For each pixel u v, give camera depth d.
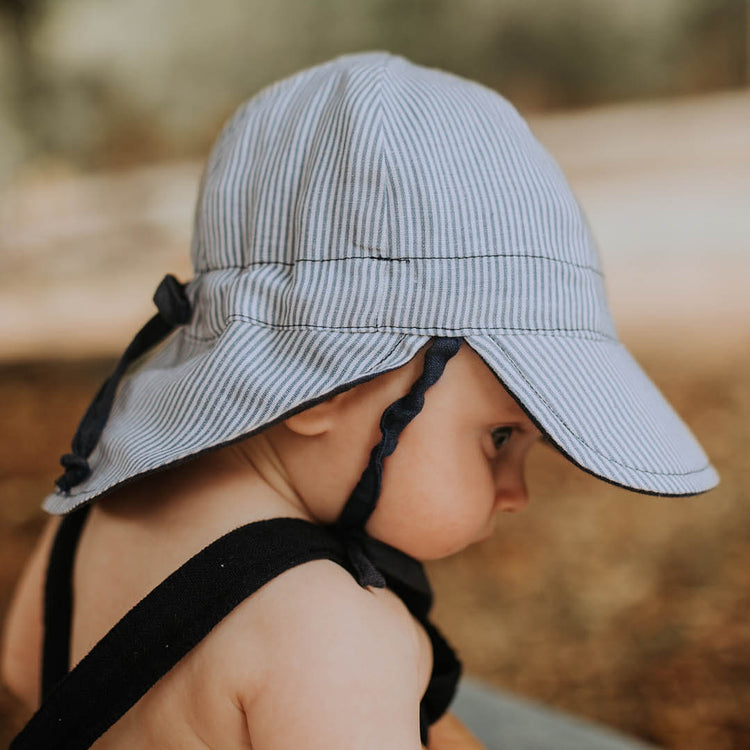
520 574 2.81
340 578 0.79
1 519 3.31
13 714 2.06
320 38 9.43
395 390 0.83
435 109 0.86
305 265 0.83
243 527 0.81
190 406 0.81
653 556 2.85
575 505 3.21
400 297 0.80
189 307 0.94
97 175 9.19
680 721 2.09
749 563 2.74
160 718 0.78
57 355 5.62
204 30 9.38
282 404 0.77
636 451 0.82
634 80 9.06
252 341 0.82
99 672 0.77
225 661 0.75
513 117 0.92
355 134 0.83
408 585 0.91
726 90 8.84
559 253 0.85
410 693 0.75
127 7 9.31
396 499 0.86
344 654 0.73
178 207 8.41
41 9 9.20
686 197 6.77
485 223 0.82
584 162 7.77
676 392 4.16
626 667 2.32
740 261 5.84
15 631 1.10
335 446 0.86
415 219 0.81
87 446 0.91
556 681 2.28
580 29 9.09
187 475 0.89
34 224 8.25
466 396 0.84
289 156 0.88
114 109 9.40
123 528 0.90
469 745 1.15
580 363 0.83
